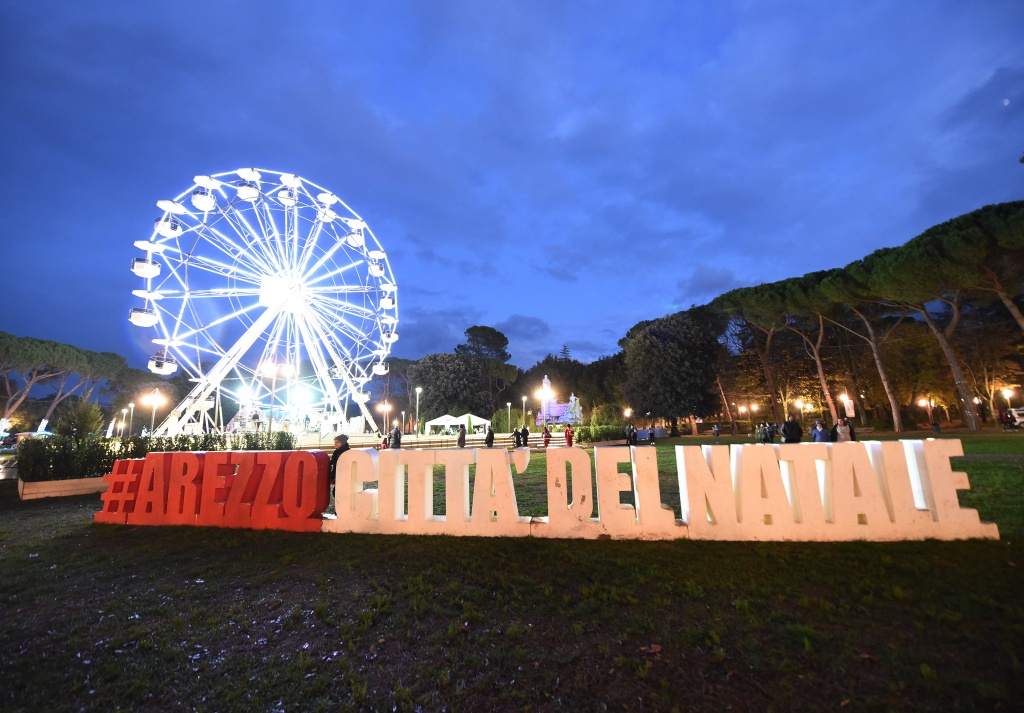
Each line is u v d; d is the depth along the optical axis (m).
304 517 8.21
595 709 3.42
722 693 3.55
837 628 4.37
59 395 47.31
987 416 42.72
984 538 6.32
